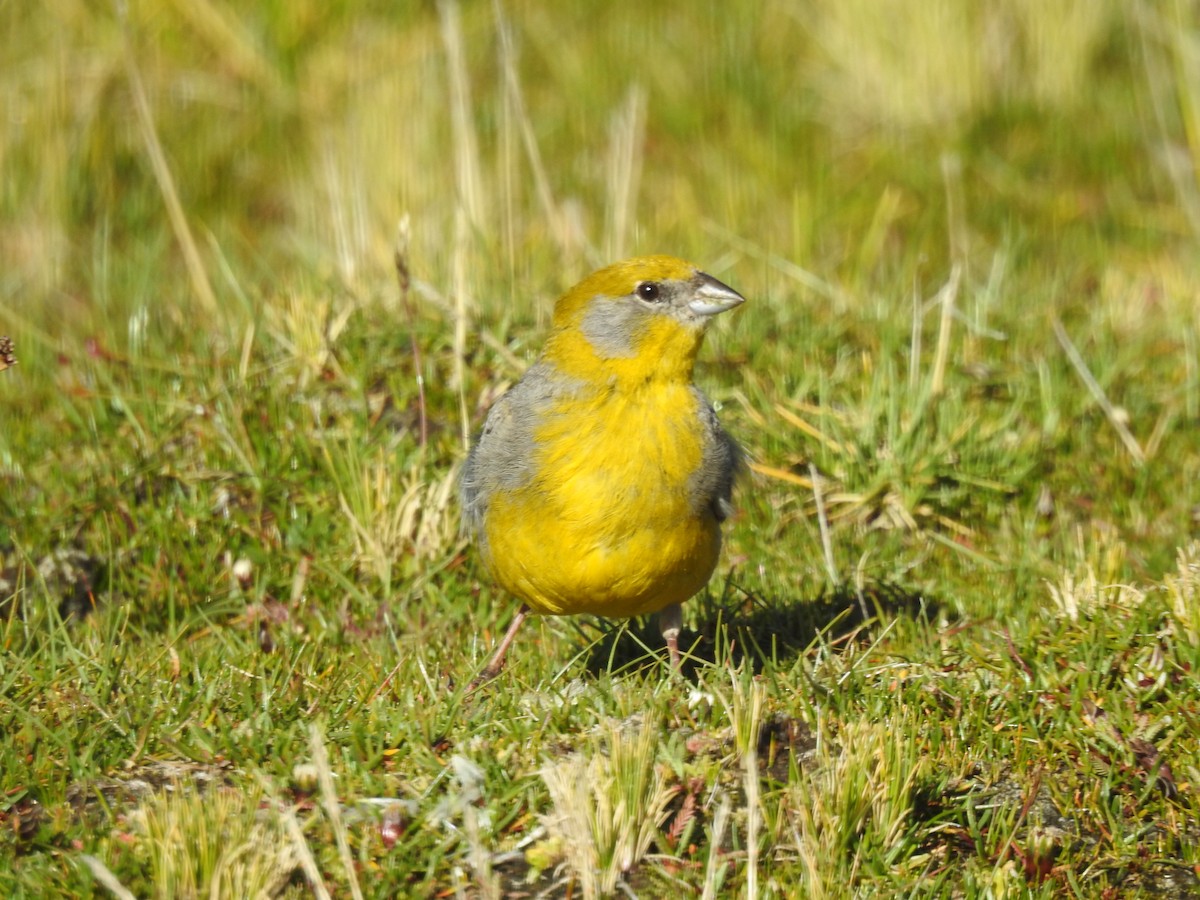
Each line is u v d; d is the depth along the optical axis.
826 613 10.17
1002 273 14.64
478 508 9.02
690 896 7.03
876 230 15.72
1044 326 13.65
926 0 18.08
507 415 8.73
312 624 10.23
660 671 9.30
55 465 11.21
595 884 7.02
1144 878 7.56
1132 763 8.02
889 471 11.33
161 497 10.97
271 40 18.28
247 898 6.73
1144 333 13.55
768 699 8.25
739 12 19.31
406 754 7.91
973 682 8.70
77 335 14.03
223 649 9.39
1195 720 8.19
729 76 18.47
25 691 8.34
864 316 13.32
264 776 7.53
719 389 12.18
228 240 16.28
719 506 8.69
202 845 6.80
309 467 11.20
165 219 16.98
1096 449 12.02
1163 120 16.92
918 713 8.42
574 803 7.14
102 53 17.70
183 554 10.62
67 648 8.73
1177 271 15.45
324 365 11.87
